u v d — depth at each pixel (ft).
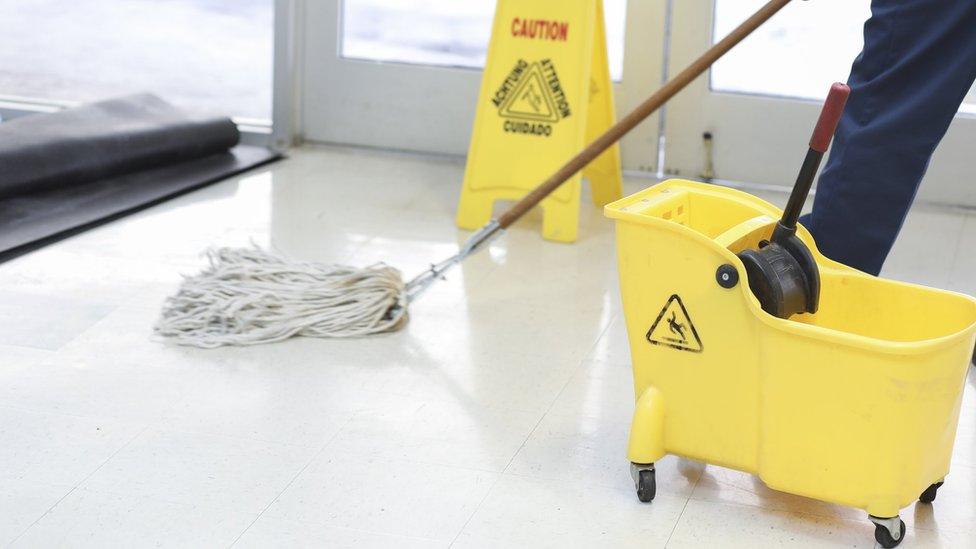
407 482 5.91
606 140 7.90
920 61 6.28
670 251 5.52
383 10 11.53
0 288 8.02
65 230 9.04
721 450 5.72
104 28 14.51
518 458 6.17
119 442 6.18
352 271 7.79
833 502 5.49
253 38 14.44
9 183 9.40
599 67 9.95
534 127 9.58
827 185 6.59
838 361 5.21
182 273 8.45
